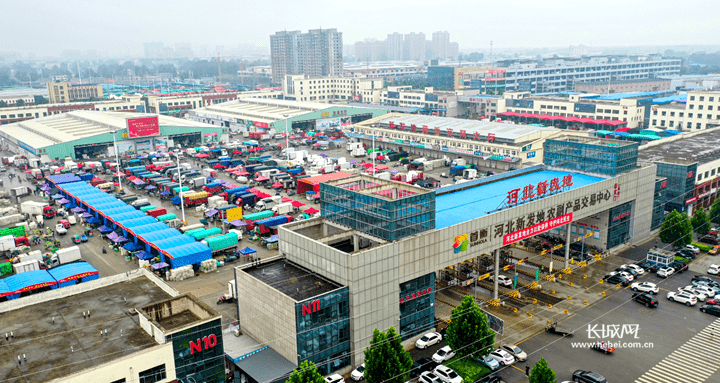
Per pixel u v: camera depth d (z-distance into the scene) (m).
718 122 195.25
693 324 74.75
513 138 170.25
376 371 56.09
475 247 75.62
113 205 124.81
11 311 59.34
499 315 78.00
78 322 56.59
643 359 66.19
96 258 103.31
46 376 46.66
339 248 75.75
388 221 66.00
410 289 70.38
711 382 61.25
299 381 51.50
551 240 106.31
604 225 99.50
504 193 91.81
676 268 92.88
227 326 74.69
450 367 64.88
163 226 109.06
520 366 65.31
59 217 130.62
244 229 118.88
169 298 60.34
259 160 187.62
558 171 107.69
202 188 154.88
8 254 105.19
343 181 78.38
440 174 168.88
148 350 49.41
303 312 60.56
